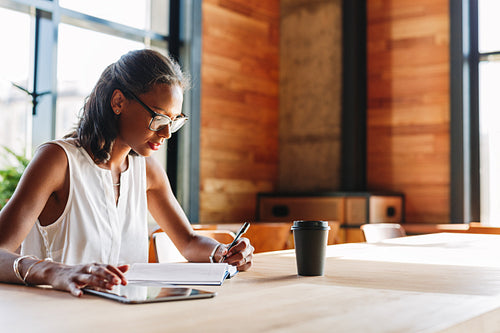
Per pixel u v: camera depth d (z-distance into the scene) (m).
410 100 4.90
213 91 4.77
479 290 1.17
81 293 1.06
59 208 1.58
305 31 5.25
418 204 4.83
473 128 4.75
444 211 4.71
